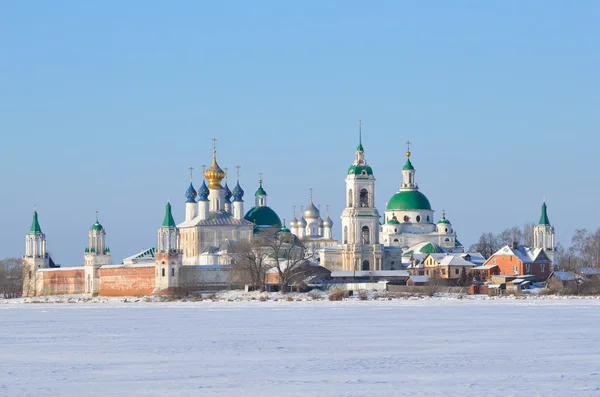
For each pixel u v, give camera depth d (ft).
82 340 359.05
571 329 386.73
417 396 217.97
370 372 256.93
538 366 266.57
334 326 415.85
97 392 226.79
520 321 436.35
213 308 609.42
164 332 393.09
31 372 262.26
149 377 250.57
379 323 432.25
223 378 247.91
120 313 560.61
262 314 521.65
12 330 416.26
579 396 216.95
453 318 463.83
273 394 221.46
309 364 274.98
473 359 283.38
